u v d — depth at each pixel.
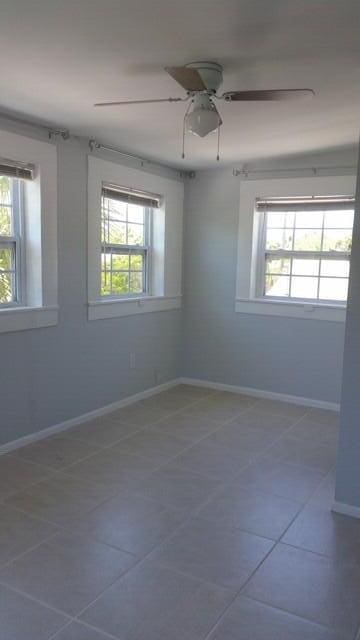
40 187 3.27
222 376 4.86
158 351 4.69
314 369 4.39
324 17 1.80
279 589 1.99
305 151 3.96
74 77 2.41
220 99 2.46
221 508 2.62
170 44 2.04
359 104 2.74
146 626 1.78
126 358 4.29
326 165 4.10
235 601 1.92
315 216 4.33
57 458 3.19
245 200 4.50
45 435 3.54
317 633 1.77
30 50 2.11
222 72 2.32
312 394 4.42
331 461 3.25
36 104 2.82
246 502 2.69
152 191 4.36
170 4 1.72
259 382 4.67
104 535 2.34
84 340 3.81
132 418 4.00
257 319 4.61
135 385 4.43
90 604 1.88
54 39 2.00
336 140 3.60
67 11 1.78
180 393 4.74
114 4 1.72
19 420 3.33
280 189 4.32
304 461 3.24
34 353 3.39
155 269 4.62
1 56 2.17
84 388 3.86
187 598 1.93
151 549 2.24
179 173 4.70
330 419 4.09
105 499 2.67
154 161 4.31
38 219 3.30
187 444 3.48
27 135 3.16
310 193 4.19
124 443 3.47
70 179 3.51
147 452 3.32
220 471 3.06
